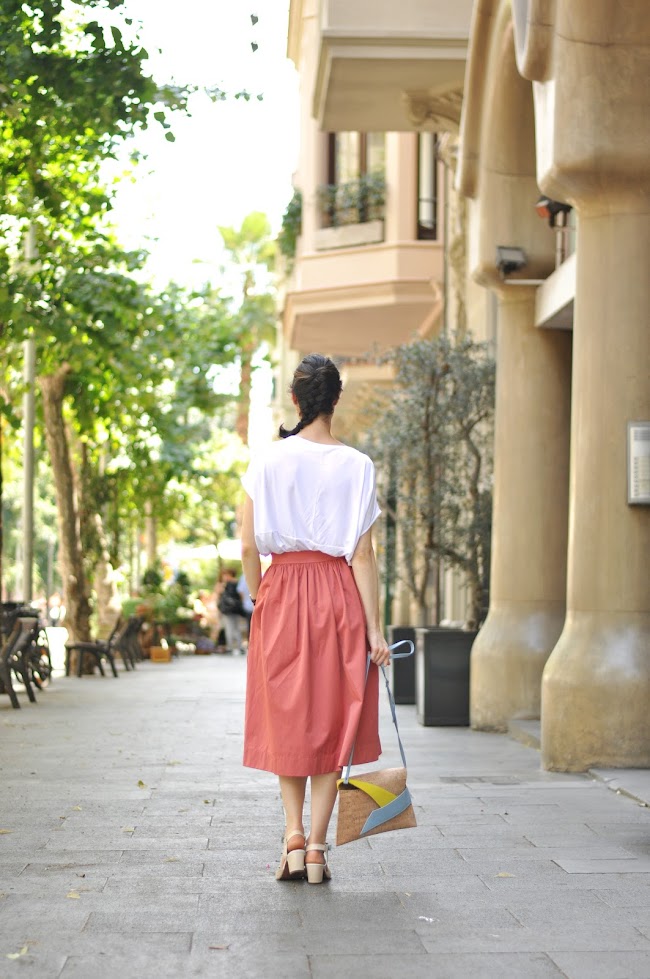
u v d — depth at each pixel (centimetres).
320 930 421
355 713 478
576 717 820
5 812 652
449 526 1335
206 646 2880
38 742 992
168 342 1794
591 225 843
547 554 1100
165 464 2716
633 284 830
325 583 488
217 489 3844
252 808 666
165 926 425
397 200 1898
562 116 816
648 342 830
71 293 1512
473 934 417
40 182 1304
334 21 1247
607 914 443
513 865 524
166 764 852
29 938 409
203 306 2436
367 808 474
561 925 429
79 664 1922
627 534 825
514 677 1093
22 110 1095
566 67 813
